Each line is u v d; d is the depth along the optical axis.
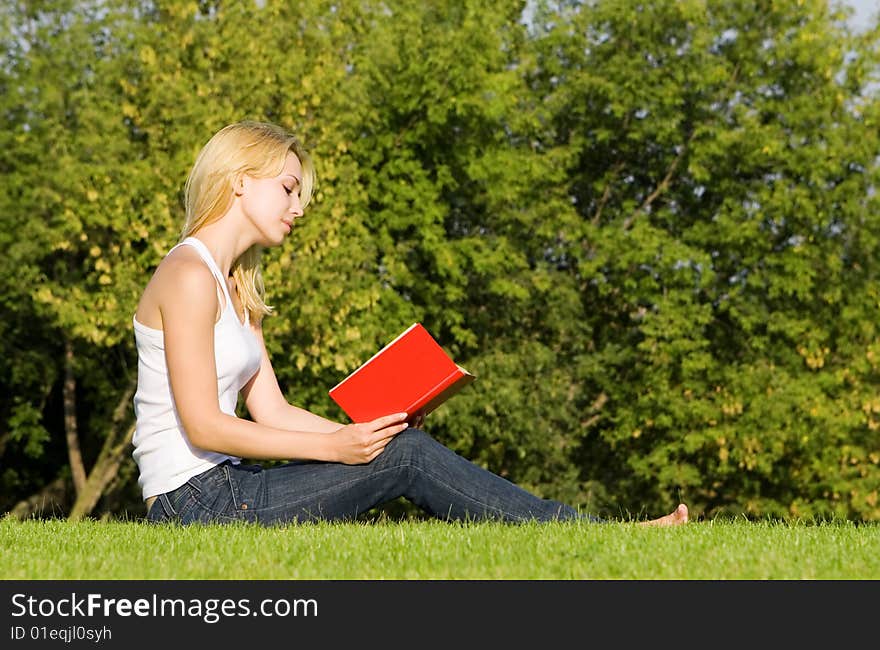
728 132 27.44
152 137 22.91
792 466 28.97
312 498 5.52
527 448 27.44
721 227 27.80
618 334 30.20
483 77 24.94
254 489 5.55
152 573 4.19
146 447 5.58
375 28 25.30
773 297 28.30
